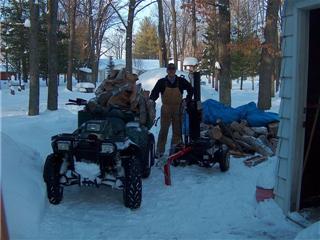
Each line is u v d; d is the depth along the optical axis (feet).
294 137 18.62
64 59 153.38
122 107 25.67
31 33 52.85
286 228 17.84
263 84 62.08
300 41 18.39
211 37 152.15
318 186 20.31
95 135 19.86
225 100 51.49
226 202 21.56
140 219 19.20
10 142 23.24
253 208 20.43
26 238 16.31
